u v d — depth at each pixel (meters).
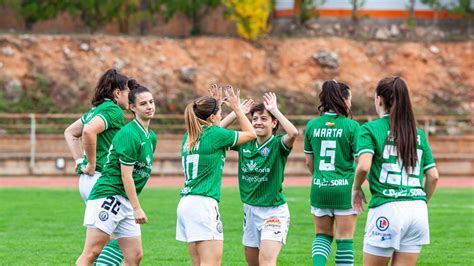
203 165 26.83
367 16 126.94
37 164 94.50
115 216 27.17
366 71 122.94
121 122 28.94
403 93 24.05
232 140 27.06
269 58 121.94
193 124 27.03
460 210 59.38
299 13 126.25
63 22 120.62
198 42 121.12
